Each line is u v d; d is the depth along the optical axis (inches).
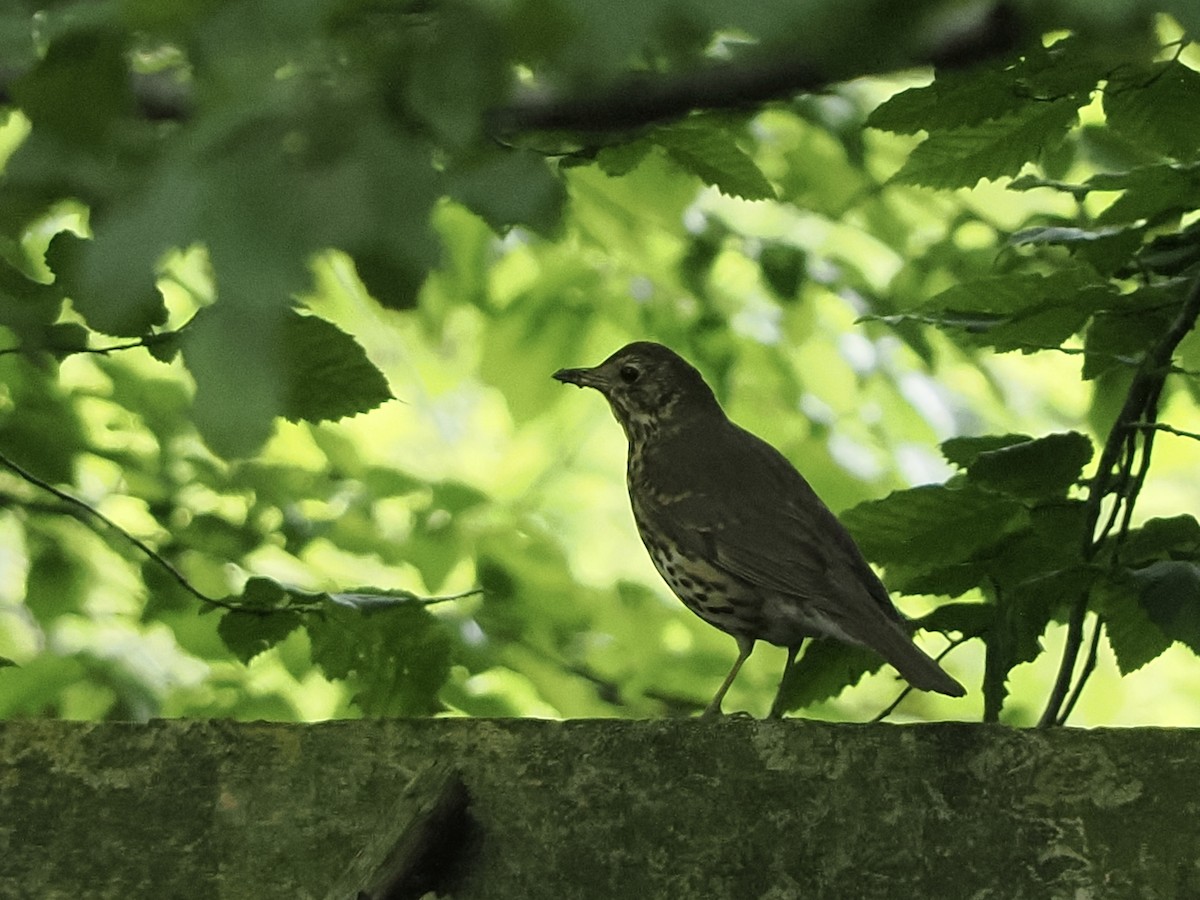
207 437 127.9
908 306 589.9
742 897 249.9
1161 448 650.2
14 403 497.4
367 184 133.3
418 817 247.1
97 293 129.4
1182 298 332.2
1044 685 634.2
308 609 373.4
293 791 258.4
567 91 150.7
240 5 141.5
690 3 123.4
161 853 256.7
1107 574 321.1
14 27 152.0
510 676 545.0
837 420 645.9
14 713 499.8
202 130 135.8
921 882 248.5
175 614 500.1
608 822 254.1
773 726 256.4
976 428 652.7
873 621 337.4
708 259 592.7
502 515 560.4
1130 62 273.4
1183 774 249.4
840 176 593.6
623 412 434.0
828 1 125.0
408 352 712.4
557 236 163.5
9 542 631.8
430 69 140.6
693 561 389.4
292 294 130.7
